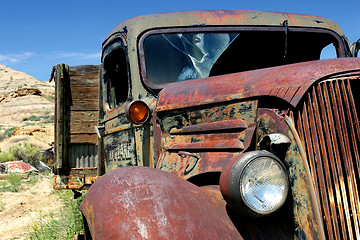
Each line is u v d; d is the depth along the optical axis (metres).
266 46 3.83
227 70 3.68
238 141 2.50
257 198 2.08
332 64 2.35
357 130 2.19
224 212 2.25
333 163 2.17
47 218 7.74
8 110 87.94
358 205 2.12
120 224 2.01
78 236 3.28
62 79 5.62
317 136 2.23
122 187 2.22
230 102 2.63
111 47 3.82
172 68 3.49
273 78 2.48
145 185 2.21
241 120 2.54
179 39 3.57
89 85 5.78
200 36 3.62
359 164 2.15
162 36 3.54
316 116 2.25
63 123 5.57
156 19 3.57
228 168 2.17
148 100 3.33
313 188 2.17
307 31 3.91
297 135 2.26
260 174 2.10
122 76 3.79
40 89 102.25
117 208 2.09
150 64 3.45
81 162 5.70
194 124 2.83
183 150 2.85
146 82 3.39
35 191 12.27
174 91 3.06
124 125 3.54
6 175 15.54
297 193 2.22
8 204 9.91
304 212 2.18
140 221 2.00
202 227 2.04
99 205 2.19
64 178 5.54
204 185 2.67
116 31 3.74
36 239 6.22
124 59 3.72
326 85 2.26
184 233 1.97
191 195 2.24
